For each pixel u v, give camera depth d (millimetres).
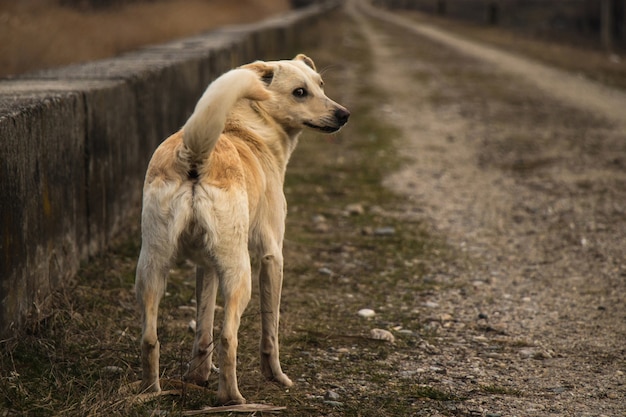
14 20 14562
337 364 5977
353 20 55719
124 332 6059
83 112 7172
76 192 6992
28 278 5805
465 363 6109
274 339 5473
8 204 5395
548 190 12031
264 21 30750
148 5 25266
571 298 7668
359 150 14625
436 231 9992
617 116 18672
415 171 13219
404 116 18469
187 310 6902
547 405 5340
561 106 20031
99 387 5035
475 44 37250
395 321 7043
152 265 4629
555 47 35688
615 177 12812
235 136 5289
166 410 4770
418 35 42281
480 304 7523
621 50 36469
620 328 6895
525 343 6559
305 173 12602
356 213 10594
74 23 17203
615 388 5641
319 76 5887
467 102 20562
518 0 61500
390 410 5172
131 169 8898
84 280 6969
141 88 9266
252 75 4730
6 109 5746
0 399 4730
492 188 12203
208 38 17641
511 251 9203
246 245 4781
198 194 4602
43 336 5789
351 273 8305
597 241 9531
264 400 5180
